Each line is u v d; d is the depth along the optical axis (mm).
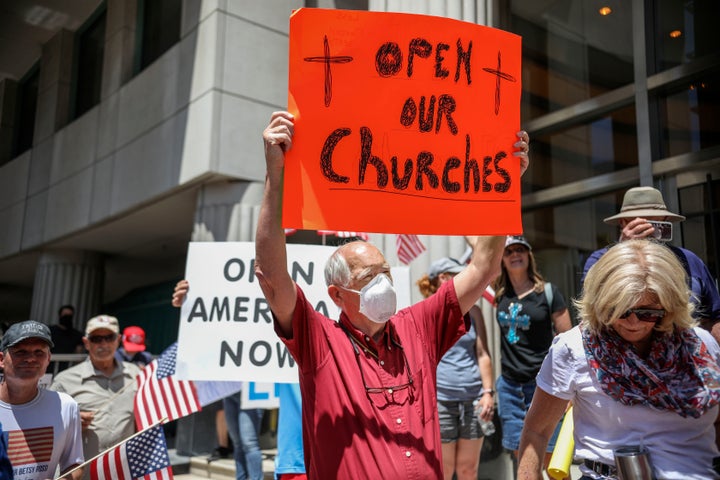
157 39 10141
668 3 5441
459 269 4195
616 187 5652
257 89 8383
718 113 4977
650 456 1688
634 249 1829
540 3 6418
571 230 5984
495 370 4988
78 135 11406
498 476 4781
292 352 2012
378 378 1976
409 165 2047
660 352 1802
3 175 13945
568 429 2291
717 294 2684
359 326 2076
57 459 2918
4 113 14383
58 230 11562
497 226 2111
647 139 5316
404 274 3947
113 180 10062
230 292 3705
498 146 2166
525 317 3895
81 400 3873
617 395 1787
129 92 10016
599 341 1854
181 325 3695
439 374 4188
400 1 5789
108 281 16453
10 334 2879
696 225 4961
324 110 2006
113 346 4012
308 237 8938
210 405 7473
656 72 5426
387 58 2072
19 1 12078
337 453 1871
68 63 12633
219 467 6672
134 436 3057
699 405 1722
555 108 6254
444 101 2109
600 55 5922
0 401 2865
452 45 2137
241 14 8398
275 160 1930
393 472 1820
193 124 8227
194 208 9531
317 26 2041
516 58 2230
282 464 3670
